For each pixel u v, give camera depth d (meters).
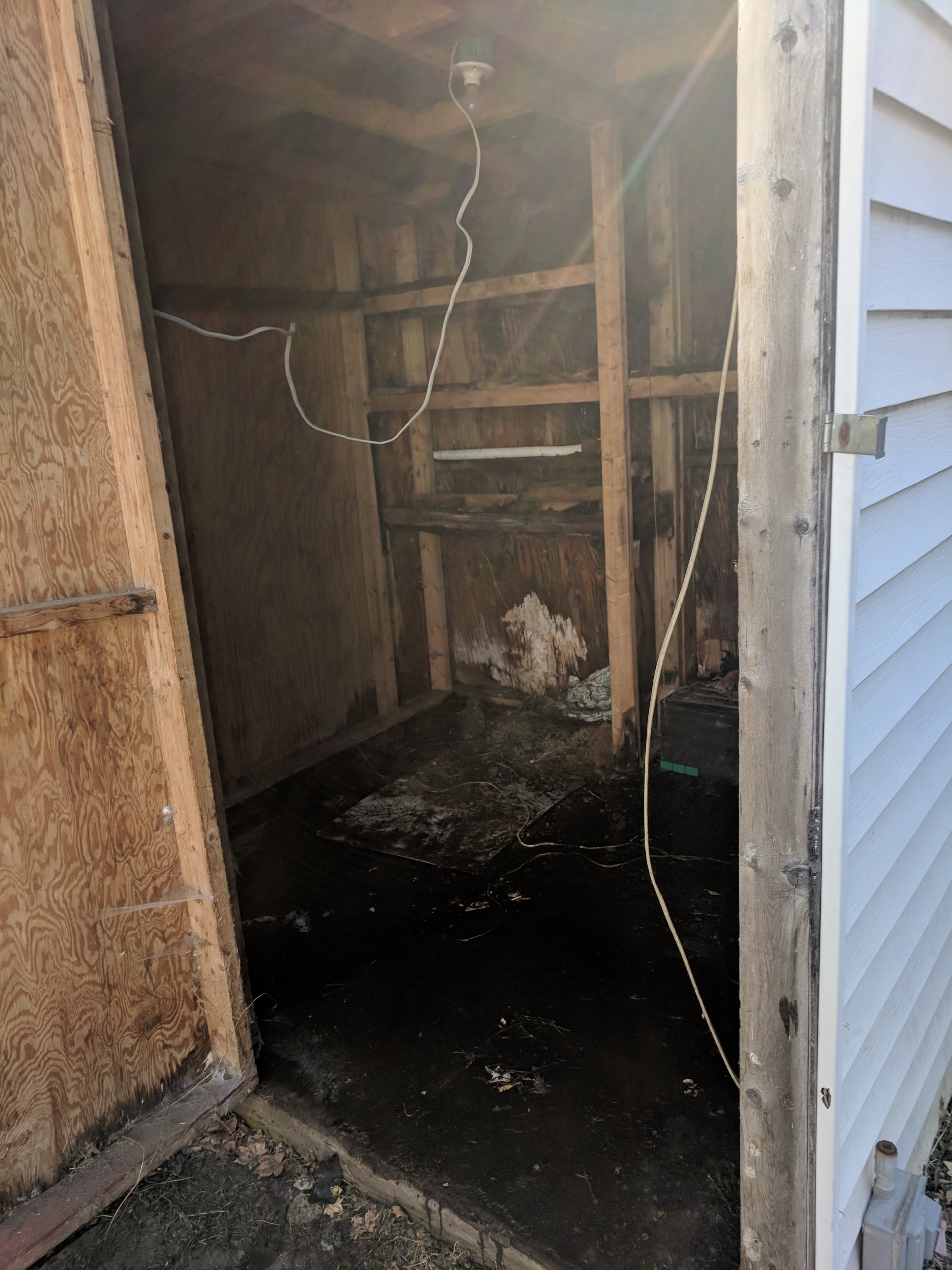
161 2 1.98
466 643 4.34
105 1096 1.82
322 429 3.53
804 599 1.13
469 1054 2.08
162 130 2.72
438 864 2.94
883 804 1.41
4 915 1.61
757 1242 1.38
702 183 3.21
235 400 3.38
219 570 3.40
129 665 1.78
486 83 2.51
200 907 1.92
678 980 2.29
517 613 4.11
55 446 1.63
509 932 2.55
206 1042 2.03
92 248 1.61
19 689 1.60
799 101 1.02
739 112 1.06
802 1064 1.26
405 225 3.81
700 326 3.36
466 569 4.22
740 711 1.21
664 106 2.84
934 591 1.59
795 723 1.17
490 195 3.55
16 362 1.56
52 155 1.57
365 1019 2.23
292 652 3.73
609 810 3.19
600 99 2.75
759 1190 1.35
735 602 3.52
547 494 3.69
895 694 1.43
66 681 1.67
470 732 3.92
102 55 1.58
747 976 1.29
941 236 1.37
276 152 3.05
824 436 1.08
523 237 3.53
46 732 1.65
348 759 3.77
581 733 3.77
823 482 1.09
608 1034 2.12
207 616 3.37
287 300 3.50
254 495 3.50
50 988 1.70
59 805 1.68
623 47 2.51
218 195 3.21
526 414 3.78
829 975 1.23
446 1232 1.66
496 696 4.23
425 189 3.54
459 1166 1.76
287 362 3.11
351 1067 2.07
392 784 3.52
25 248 1.55
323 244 3.66
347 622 3.98
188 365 3.19
